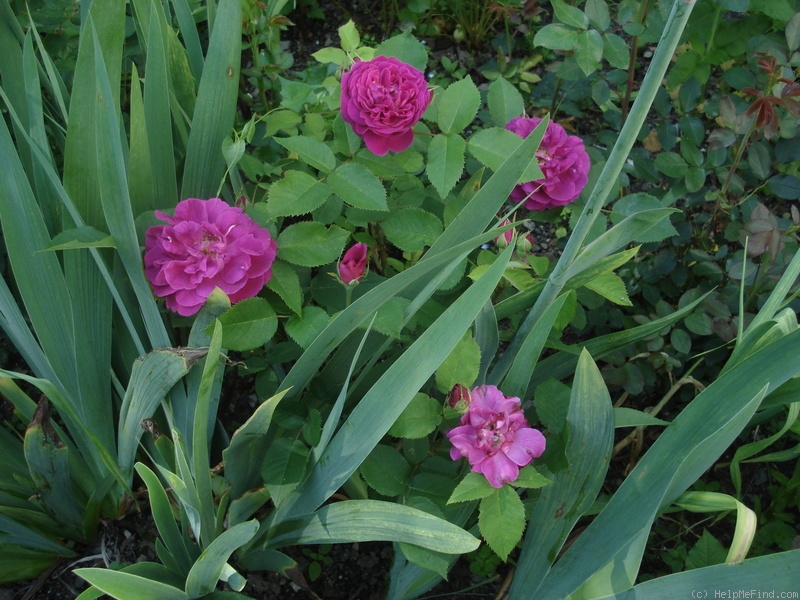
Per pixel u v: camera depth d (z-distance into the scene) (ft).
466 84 2.05
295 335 1.83
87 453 2.06
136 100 1.75
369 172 1.99
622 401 2.54
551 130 2.13
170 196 2.06
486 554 2.20
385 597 2.08
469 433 1.70
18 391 1.96
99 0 1.76
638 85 3.21
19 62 2.07
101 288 1.87
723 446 1.63
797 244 2.46
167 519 1.74
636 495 1.73
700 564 2.15
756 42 2.58
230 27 1.94
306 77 2.76
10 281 2.43
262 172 2.17
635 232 1.76
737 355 1.95
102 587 1.47
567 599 1.71
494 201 1.79
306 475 1.82
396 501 1.97
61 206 1.97
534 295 2.02
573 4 3.02
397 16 3.50
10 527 1.94
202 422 1.63
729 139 2.44
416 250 2.08
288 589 2.18
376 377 2.08
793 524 2.36
